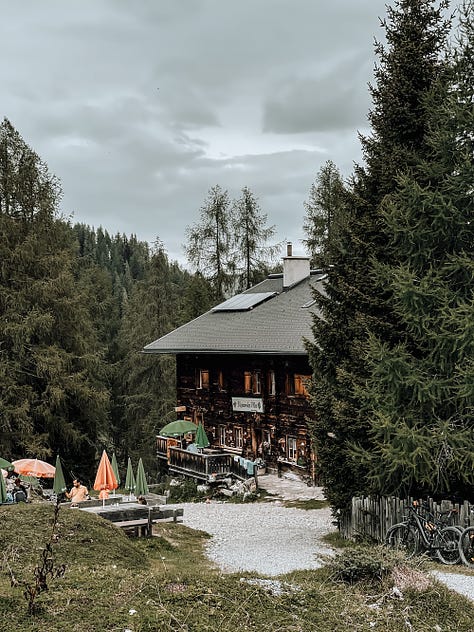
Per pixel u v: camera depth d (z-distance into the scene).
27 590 6.84
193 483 28.42
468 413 14.26
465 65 14.70
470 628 7.53
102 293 56.69
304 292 31.98
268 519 19.92
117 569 9.20
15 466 21.09
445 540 13.38
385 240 16.00
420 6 16.48
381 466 14.66
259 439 30.19
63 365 31.23
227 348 28.61
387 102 16.23
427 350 14.73
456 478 14.72
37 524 11.97
